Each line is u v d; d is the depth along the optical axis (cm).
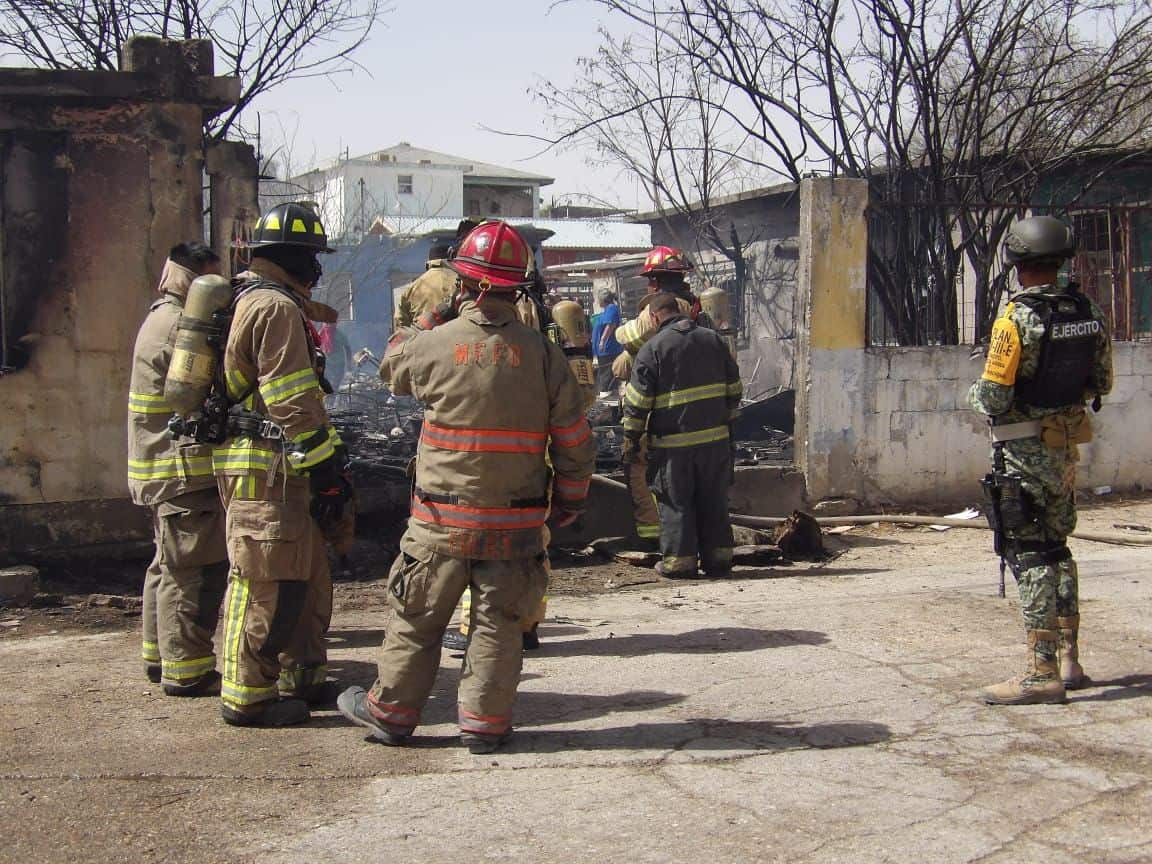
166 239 760
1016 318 467
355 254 2605
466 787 391
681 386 786
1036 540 481
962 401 1059
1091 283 1192
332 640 625
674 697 496
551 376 428
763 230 2053
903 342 1147
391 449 1023
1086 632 595
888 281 1145
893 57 1162
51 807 376
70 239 741
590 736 446
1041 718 459
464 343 417
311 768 412
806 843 340
